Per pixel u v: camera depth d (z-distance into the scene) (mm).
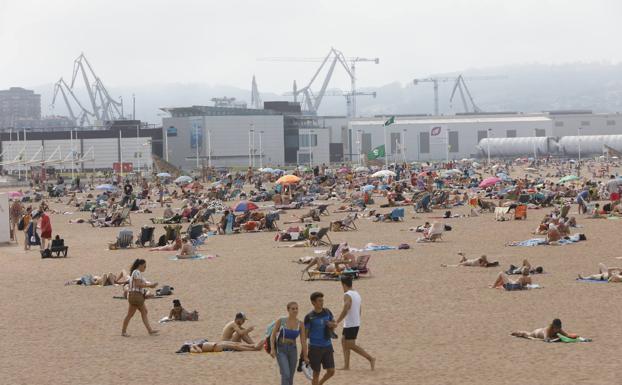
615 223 66688
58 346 26938
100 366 23922
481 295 34438
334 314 30344
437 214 82938
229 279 41594
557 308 30797
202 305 34125
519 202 86750
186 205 96188
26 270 47906
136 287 28234
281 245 57688
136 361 24422
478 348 24766
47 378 22672
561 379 20812
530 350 24188
